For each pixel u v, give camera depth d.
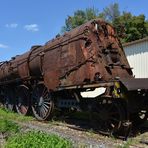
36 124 16.42
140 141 11.46
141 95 12.54
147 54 22.09
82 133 13.33
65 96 16.42
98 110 13.22
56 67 16.30
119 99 12.27
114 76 13.70
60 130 14.14
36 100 18.69
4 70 23.69
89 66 13.95
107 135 12.66
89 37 14.37
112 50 14.39
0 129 12.70
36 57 18.45
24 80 20.34
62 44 16.14
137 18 54.94
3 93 25.17
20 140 8.73
